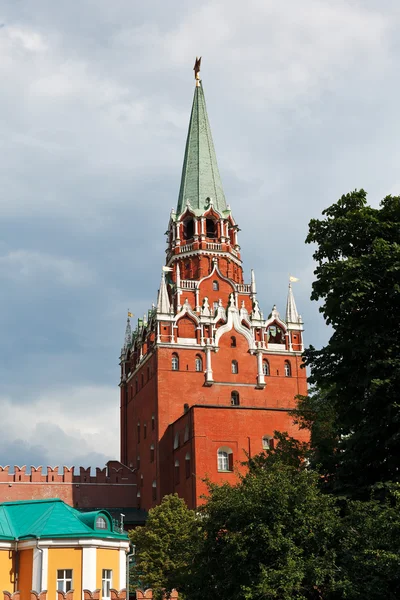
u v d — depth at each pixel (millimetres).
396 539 36469
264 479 43188
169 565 71062
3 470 99625
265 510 40906
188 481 87812
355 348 44312
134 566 74062
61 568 58219
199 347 99688
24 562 59062
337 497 42594
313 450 58844
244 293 109438
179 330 100438
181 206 113812
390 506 39969
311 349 48031
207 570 43562
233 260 111125
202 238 109750
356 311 45750
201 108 119875
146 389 102625
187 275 109125
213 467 86812
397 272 43406
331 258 48250
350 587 36406
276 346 102938
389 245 43969
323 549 39625
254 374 100625
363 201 48938
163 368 97750
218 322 101750
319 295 48125
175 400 96938
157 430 95438
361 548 37906
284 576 38125
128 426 111562
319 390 69000
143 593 63500
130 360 114500
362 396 45938
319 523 40062
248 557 40969
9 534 60094
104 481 102625
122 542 61594
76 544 58750
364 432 44031
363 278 44219
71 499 100812
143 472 101438
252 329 102375
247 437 89250
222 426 88688
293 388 101750
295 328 104562
